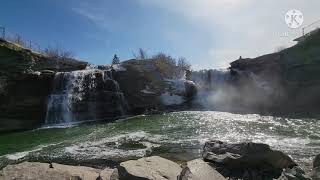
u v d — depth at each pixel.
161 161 10.72
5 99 30.06
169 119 26.92
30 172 10.45
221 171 10.98
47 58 33.91
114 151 16.94
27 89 30.78
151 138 19.84
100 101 32.19
